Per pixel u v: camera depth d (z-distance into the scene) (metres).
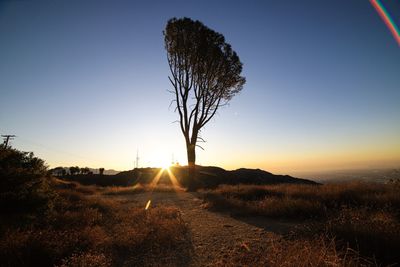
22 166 9.63
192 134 26.08
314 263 4.29
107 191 27.03
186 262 5.93
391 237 5.59
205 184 31.56
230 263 5.37
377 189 13.48
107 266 5.52
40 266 5.49
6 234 6.42
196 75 25.75
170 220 9.88
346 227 6.32
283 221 9.85
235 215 11.35
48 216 9.07
